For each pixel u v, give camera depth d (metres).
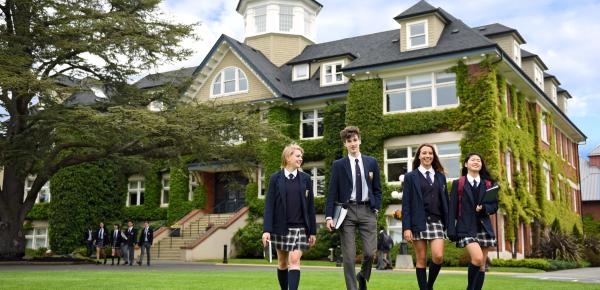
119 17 24.23
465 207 7.83
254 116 25.92
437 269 7.87
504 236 25.86
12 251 25.00
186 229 33.84
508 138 27.59
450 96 27.52
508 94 29.30
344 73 29.70
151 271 16.69
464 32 28.11
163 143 25.45
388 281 11.66
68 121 22.28
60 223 37.75
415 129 27.64
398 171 28.38
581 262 27.94
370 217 7.38
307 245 7.23
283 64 39.34
